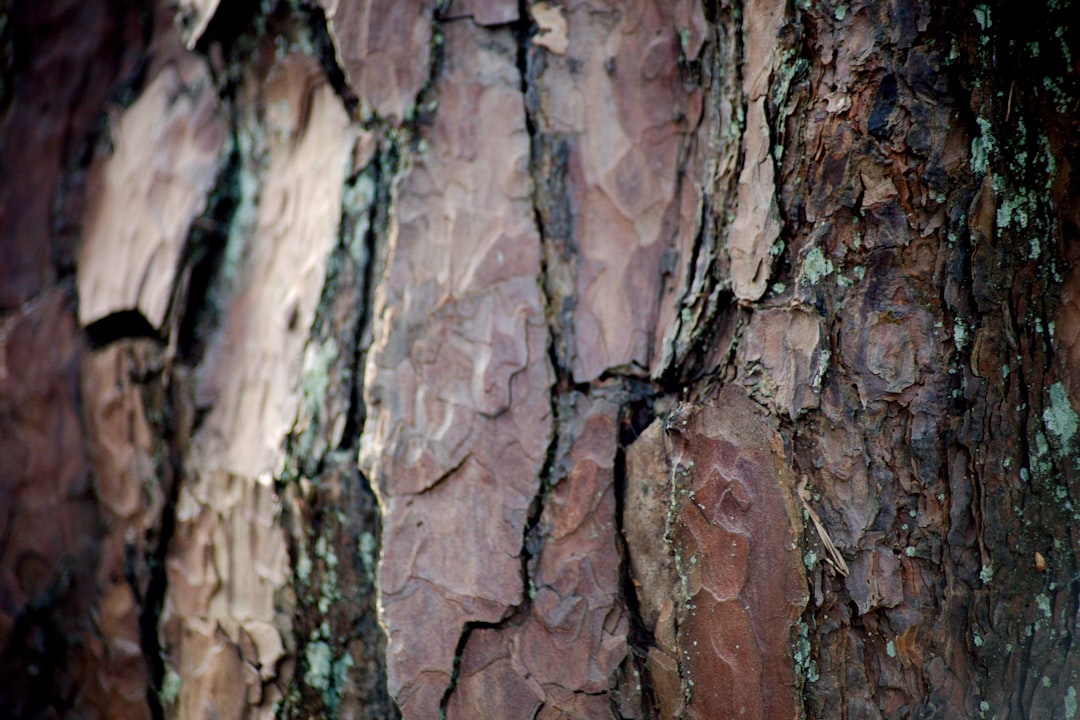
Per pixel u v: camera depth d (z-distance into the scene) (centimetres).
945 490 59
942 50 58
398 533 61
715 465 59
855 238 59
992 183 58
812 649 58
